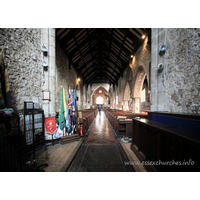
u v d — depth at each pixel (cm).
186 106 290
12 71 285
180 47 310
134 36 789
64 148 337
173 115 206
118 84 1820
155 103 399
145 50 704
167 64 365
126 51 987
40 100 398
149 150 218
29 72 348
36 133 288
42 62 400
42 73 409
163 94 378
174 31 333
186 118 176
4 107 212
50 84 424
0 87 209
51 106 420
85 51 1201
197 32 259
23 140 246
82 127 452
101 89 3281
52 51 430
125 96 1441
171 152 149
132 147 320
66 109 412
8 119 238
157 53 397
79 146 355
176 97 326
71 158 271
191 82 275
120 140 423
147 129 226
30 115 263
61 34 756
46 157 272
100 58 1487
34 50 374
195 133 140
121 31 825
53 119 376
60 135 404
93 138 462
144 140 243
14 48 294
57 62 763
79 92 1575
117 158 286
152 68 406
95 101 3297
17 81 300
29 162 238
